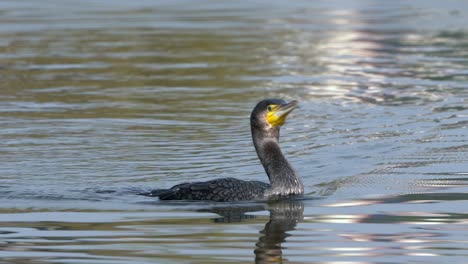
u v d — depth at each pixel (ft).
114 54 80.64
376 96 65.05
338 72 73.67
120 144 52.13
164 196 41.01
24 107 61.72
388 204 39.65
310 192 42.14
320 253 32.83
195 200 40.40
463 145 51.01
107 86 68.54
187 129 55.88
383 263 31.65
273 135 41.98
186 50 82.64
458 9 107.24
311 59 79.05
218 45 85.25
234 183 40.93
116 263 31.81
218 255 32.65
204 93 66.39
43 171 46.14
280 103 41.86
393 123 56.85
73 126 56.49
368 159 48.42
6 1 113.60
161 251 33.12
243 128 56.03
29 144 51.96
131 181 44.39
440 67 75.31
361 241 34.14
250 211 38.73
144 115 59.57
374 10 107.24
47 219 37.42
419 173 45.37
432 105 61.98
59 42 86.02
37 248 33.53
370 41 87.25
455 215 37.60
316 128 55.88
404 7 109.40
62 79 70.85
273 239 34.47
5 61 77.46
